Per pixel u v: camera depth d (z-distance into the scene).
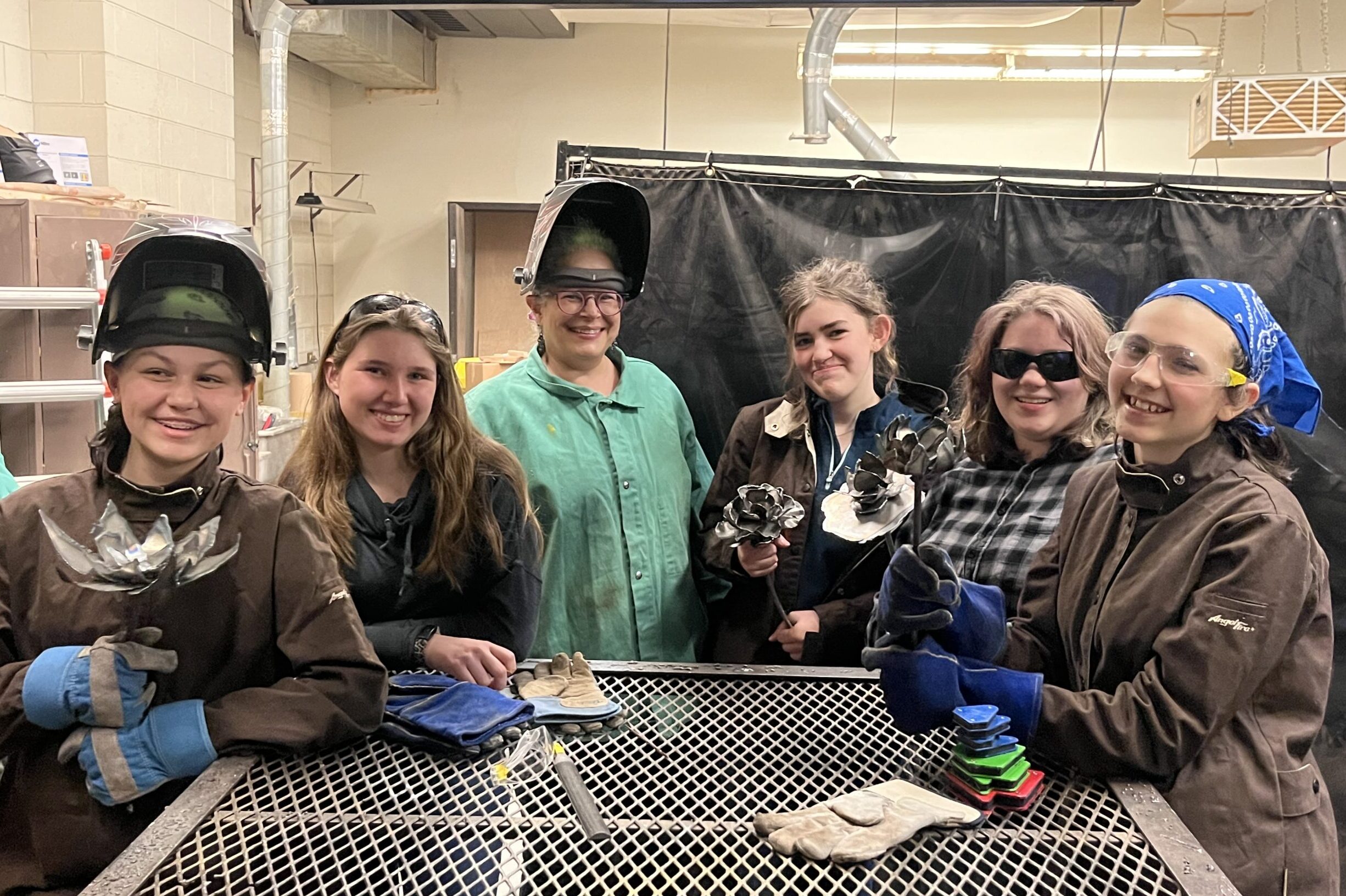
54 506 0.97
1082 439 1.43
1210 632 0.93
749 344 2.24
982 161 4.94
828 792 0.91
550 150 5.18
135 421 0.94
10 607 0.95
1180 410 0.99
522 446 1.72
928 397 1.14
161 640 0.96
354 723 0.96
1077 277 2.23
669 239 2.23
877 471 1.26
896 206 2.23
